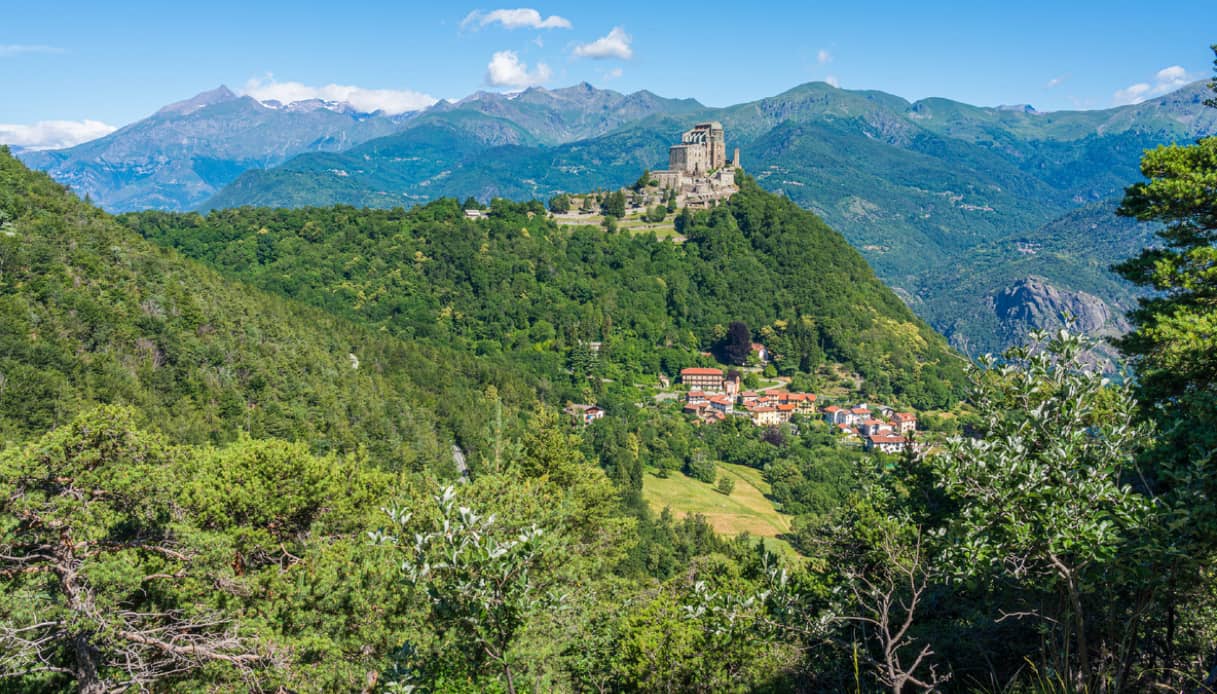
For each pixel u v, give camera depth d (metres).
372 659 19.84
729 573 20.89
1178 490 9.09
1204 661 11.19
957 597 15.16
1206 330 16.67
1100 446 9.40
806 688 14.62
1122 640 10.54
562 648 18.88
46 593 16.88
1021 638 13.81
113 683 17.05
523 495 27.64
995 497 9.31
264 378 82.62
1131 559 9.25
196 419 68.50
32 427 56.69
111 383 66.62
